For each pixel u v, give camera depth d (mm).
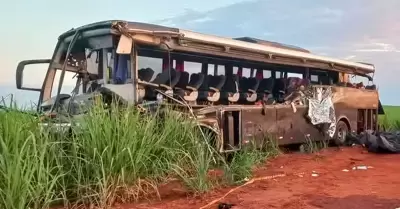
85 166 6652
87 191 6500
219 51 11453
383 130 19438
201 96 11461
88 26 10148
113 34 9734
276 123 12820
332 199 7016
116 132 7000
